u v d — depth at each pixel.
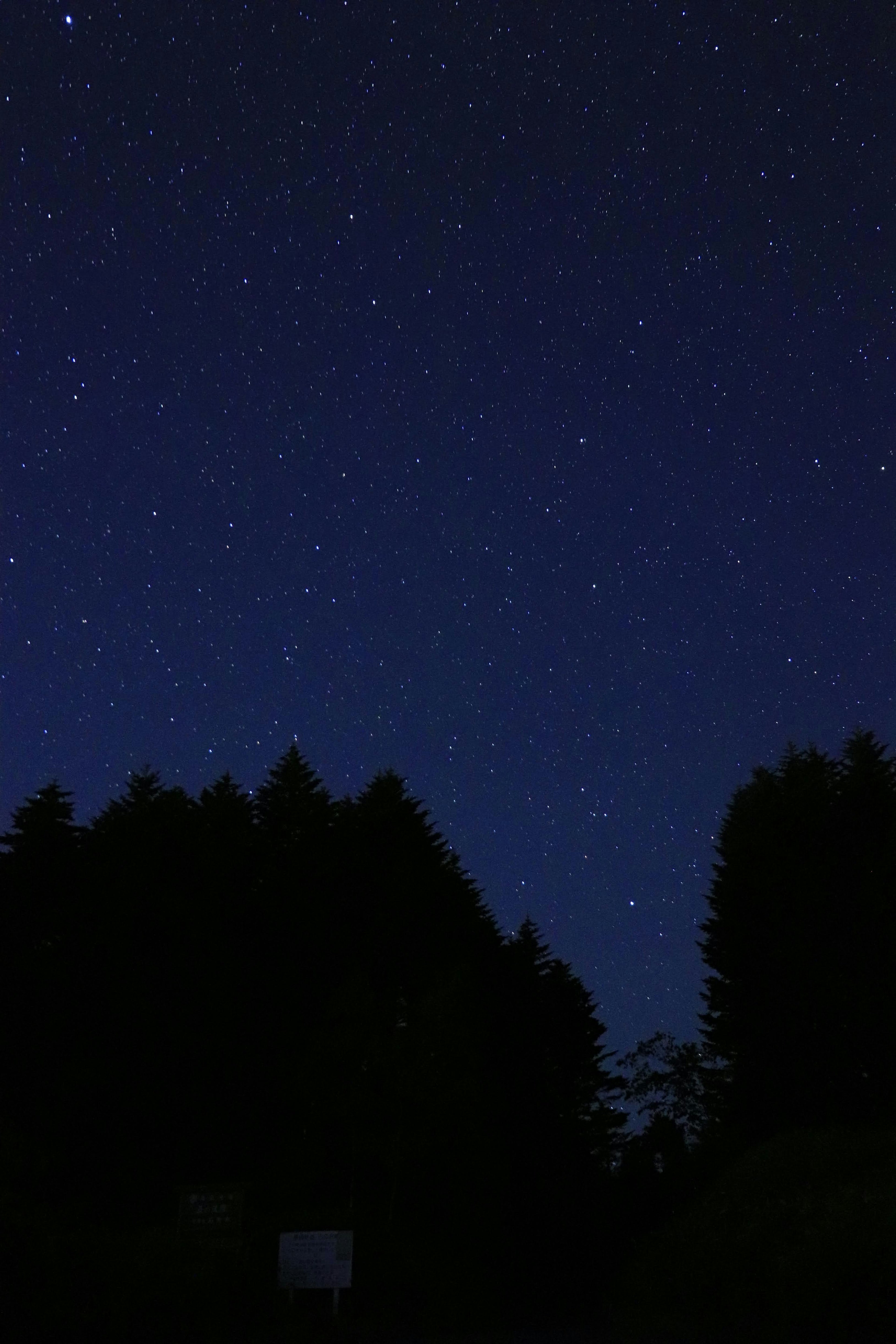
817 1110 36.41
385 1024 28.91
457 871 45.53
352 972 34.88
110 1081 31.69
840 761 44.84
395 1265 24.36
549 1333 17.78
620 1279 25.31
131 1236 18.47
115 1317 14.59
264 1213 25.44
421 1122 27.12
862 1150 23.66
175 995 34.16
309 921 39.28
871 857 40.75
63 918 36.59
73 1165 29.66
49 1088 31.38
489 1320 22.09
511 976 44.38
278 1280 17.03
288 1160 29.30
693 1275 19.16
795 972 38.69
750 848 42.38
